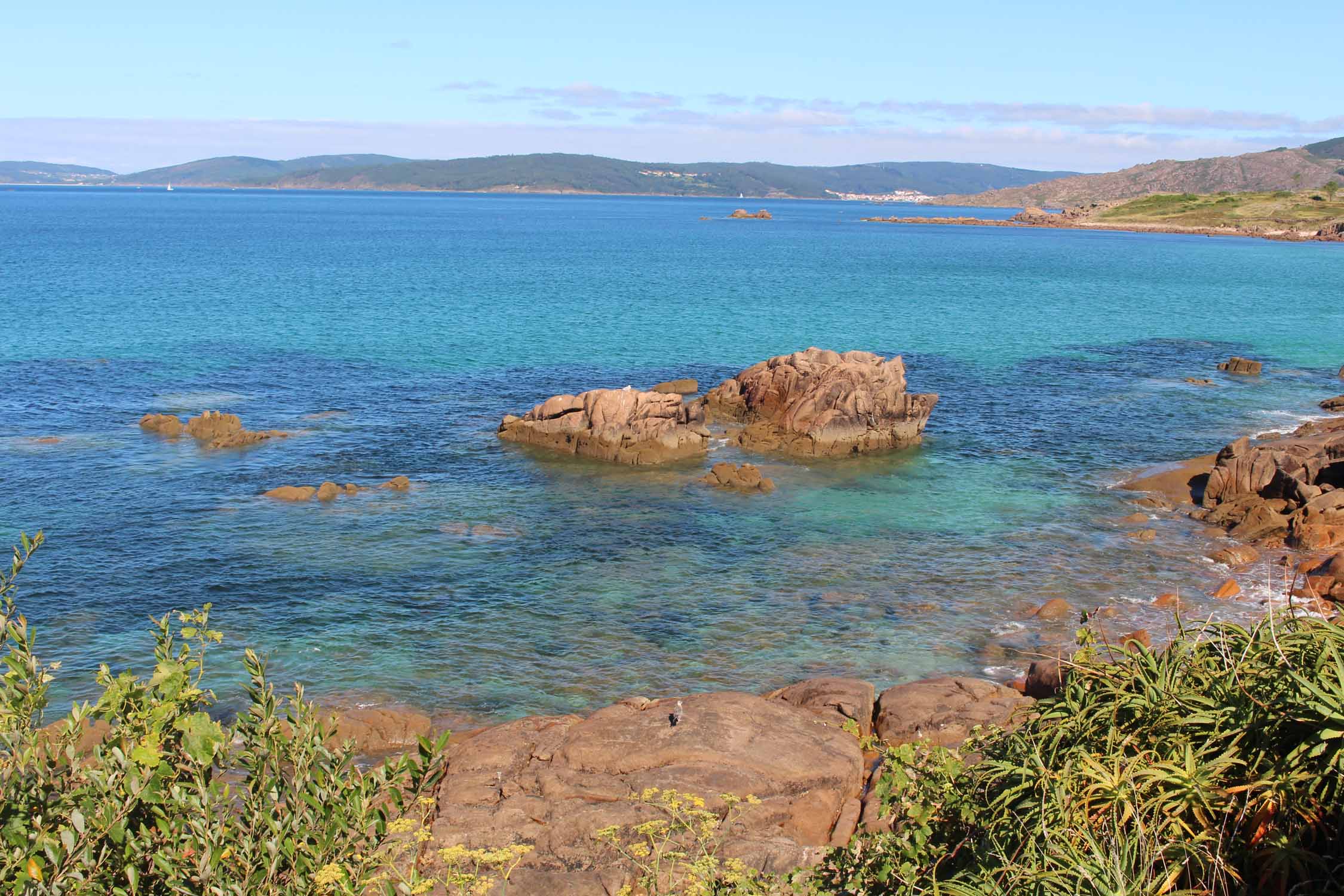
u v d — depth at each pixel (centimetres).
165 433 4556
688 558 3216
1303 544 3209
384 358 6506
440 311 8712
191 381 5694
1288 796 783
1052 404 5562
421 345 7000
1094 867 767
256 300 9125
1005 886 815
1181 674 958
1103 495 3912
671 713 1584
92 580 2947
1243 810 793
